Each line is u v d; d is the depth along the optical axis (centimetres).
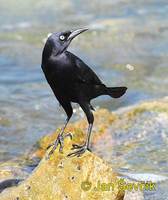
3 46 2358
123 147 1306
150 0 2950
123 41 2389
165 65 2092
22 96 1841
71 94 940
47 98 1822
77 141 1204
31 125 1588
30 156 1266
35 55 2255
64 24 2661
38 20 2742
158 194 1055
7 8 2936
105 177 928
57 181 945
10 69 2102
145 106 1454
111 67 2092
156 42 2359
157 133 1343
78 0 3042
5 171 1146
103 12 2811
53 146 962
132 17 2700
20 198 962
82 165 938
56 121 1631
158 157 1247
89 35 2481
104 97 1792
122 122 1401
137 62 2133
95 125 1384
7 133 1526
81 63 934
